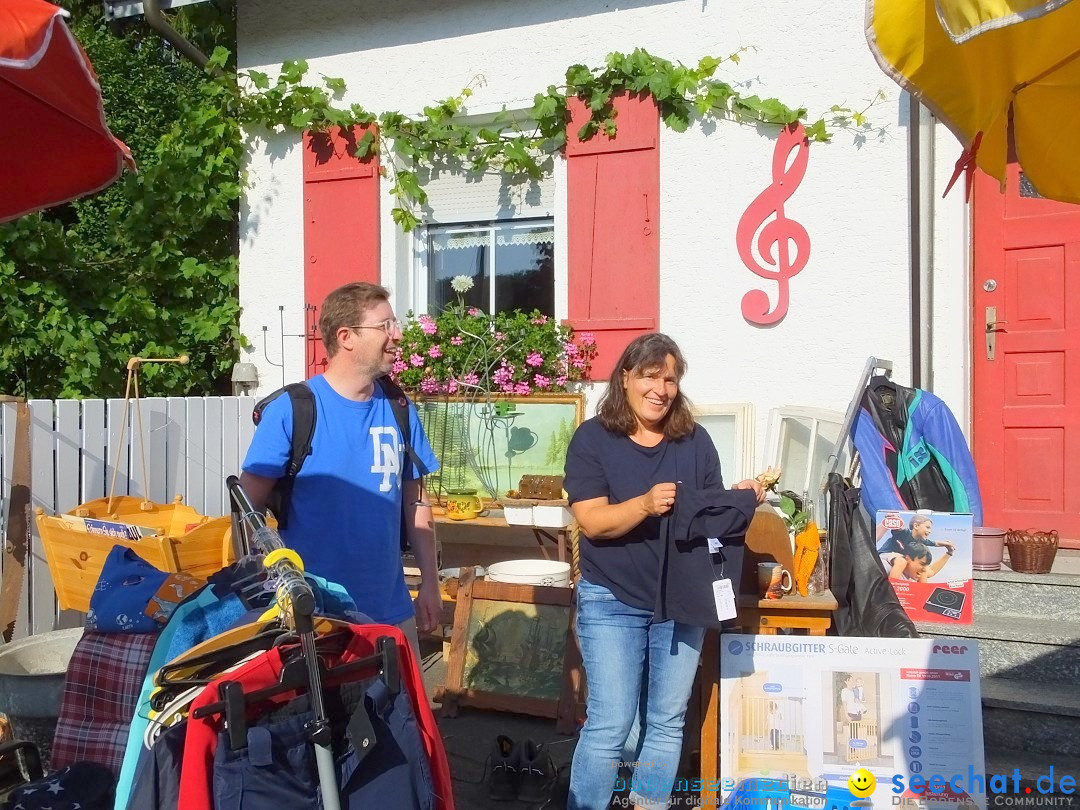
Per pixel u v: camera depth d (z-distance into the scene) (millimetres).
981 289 4875
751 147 4906
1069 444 4707
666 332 5105
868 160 4699
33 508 4102
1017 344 4805
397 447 2803
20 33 2102
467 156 5617
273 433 2611
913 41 2379
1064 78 2611
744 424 4863
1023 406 4805
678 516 2699
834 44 4750
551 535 4941
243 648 1959
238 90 5988
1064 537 4715
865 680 3064
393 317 2746
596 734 2828
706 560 2748
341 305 2701
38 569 4129
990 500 4879
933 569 3805
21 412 4066
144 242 6023
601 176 5199
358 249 5793
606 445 2904
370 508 2688
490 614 4430
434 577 2992
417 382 5461
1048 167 2785
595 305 5238
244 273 6133
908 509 4160
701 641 2926
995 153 2607
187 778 1735
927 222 4652
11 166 3041
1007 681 3752
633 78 5070
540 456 5223
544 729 4113
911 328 4621
